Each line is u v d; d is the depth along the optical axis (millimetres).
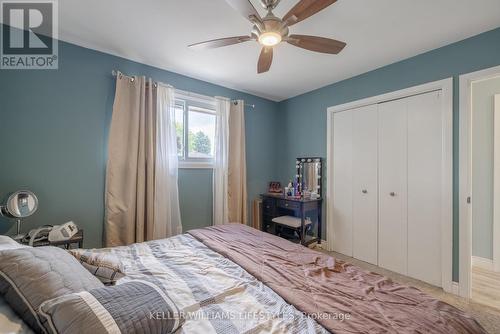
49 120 2068
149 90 2480
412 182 2475
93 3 1653
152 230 2461
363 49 2277
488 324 1750
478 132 2809
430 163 2344
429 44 2188
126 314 742
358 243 2957
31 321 744
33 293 771
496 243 2664
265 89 3438
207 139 3170
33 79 2006
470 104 2076
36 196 1988
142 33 2025
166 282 1163
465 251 2088
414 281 2398
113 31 2002
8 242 1260
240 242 1741
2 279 816
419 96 2414
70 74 2162
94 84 2281
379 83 2707
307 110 3555
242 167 3326
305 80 3094
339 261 1436
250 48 2266
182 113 2939
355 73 2863
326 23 1854
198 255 1521
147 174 2461
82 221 2230
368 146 2850
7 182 1903
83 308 696
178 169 2877
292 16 1380
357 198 2963
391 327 848
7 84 1907
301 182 3580
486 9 1688
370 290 1102
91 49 2264
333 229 3232
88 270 1085
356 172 2973
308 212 3510
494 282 2385
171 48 2273
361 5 1646
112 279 1086
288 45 2201
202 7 1688
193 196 2992
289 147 3842
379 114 2744
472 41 2051
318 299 1027
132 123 2375
